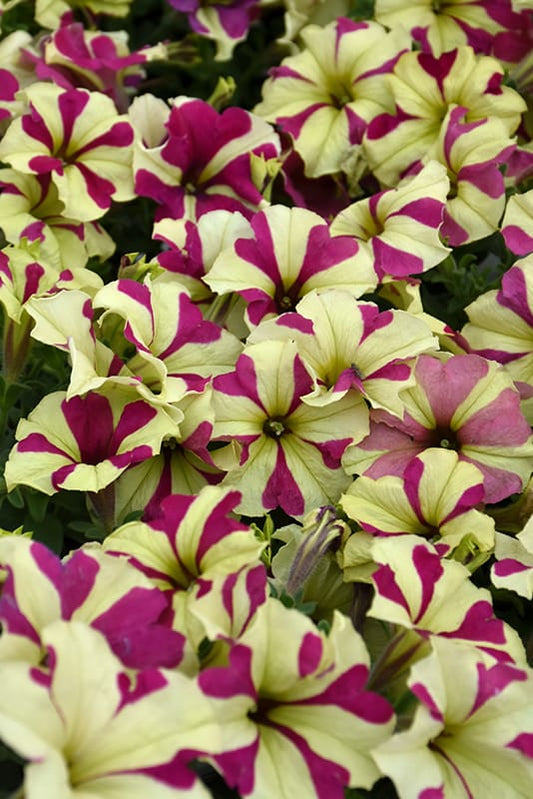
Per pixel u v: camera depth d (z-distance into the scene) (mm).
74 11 1044
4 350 802
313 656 663
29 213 890
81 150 884
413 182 855
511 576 740
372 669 714
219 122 880
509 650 709
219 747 635
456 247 936
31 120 870
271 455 784
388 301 889
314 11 1038
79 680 633
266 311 809
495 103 923
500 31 982
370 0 1032
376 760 655
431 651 697
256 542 699
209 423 762
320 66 956
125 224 941
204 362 788
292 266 819
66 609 673
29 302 763
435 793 663
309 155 931
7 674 626
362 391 776
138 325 772
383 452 791
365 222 867
